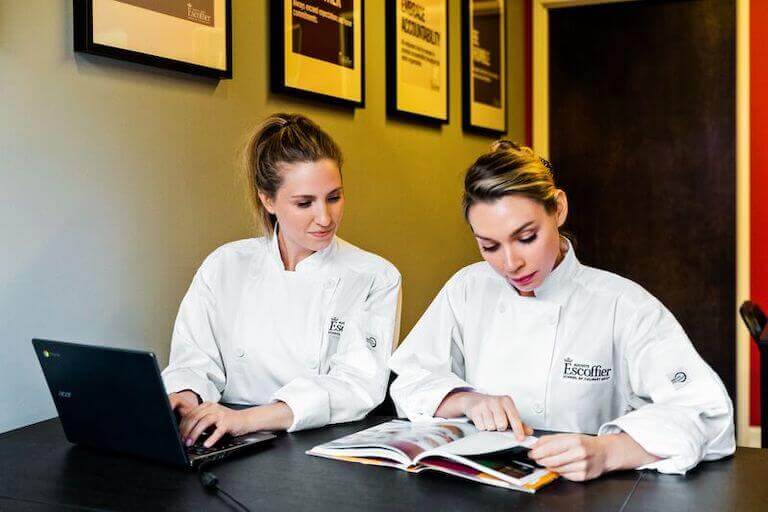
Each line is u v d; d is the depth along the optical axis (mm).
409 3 3146
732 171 4156
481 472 1291
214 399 1831
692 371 1470
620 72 4336
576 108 4430
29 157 1730
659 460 1334
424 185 3381
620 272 4391
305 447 1517
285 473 1362
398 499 1223
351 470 1370
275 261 1921
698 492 1230
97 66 1884
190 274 2174
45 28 1759
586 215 4434
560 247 1677
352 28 2781
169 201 2098
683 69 4219
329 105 2717
